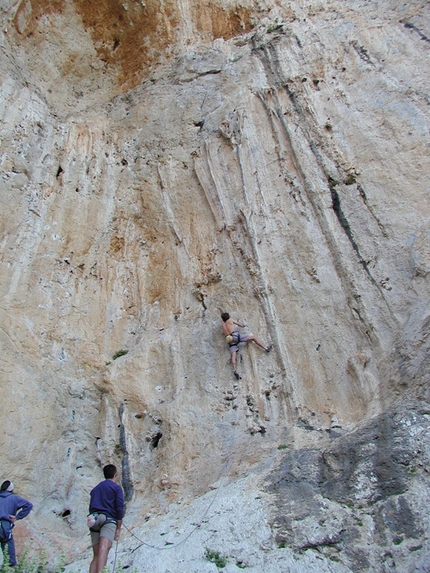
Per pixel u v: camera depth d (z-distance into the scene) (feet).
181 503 19.27
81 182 30.12
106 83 36.06
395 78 29.58
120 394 23.77
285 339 23.57
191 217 29.01
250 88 31.86
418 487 15.46
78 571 15.88
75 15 35.27
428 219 24.08
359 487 16.29
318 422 20.94
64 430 22.76
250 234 26.53
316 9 35.42
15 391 22.07
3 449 20.65
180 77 34.78
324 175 27.22
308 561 14.60
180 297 26.89
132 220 30.17
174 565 15.30
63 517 20.67
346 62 31.42
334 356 22.47
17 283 24.86
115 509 15.47
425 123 27.17
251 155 29.22
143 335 26.07
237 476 19.19
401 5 33.06
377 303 22.91
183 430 21.88
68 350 24.81
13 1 31.35
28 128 29.53
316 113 29.32
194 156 30.78
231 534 15.89
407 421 17.39
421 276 22.56
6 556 15.69
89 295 27.07
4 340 22.91
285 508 16.43
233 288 25.64
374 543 14.65
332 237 25.29
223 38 36.94
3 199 26.35
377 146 27.32
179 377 23.88
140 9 36.32
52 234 27.43
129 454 22.07
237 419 21.83
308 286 24.54
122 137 33.22
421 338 20.02
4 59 30.25
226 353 23.97
